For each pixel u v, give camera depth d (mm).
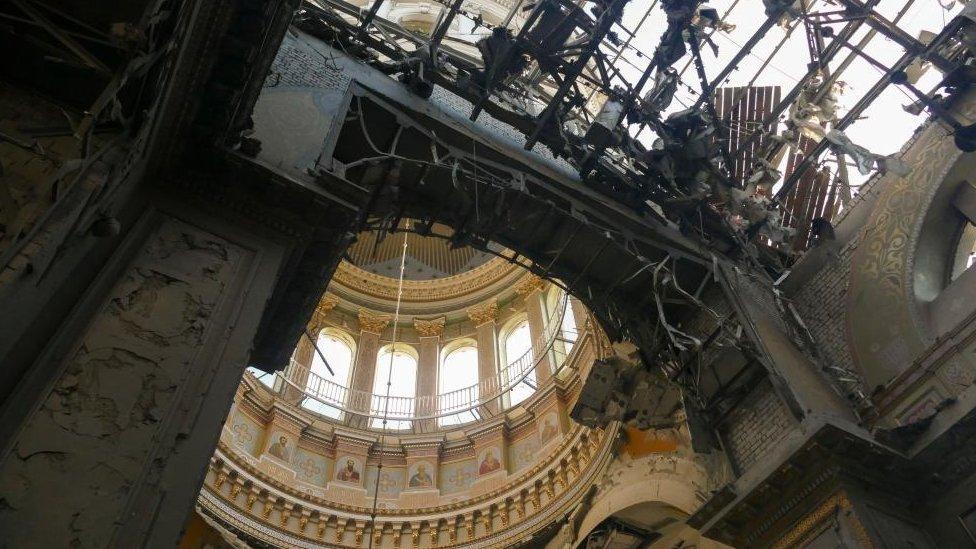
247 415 19391
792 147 15672
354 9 13727
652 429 14664
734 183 14250
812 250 14453
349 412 21594
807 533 10000
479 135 12867
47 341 6301
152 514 5762
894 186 13469
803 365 12391
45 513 5340
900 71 12086
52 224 5809
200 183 8609
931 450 9906
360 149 12227
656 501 14398
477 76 12516
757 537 10586
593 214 13125
